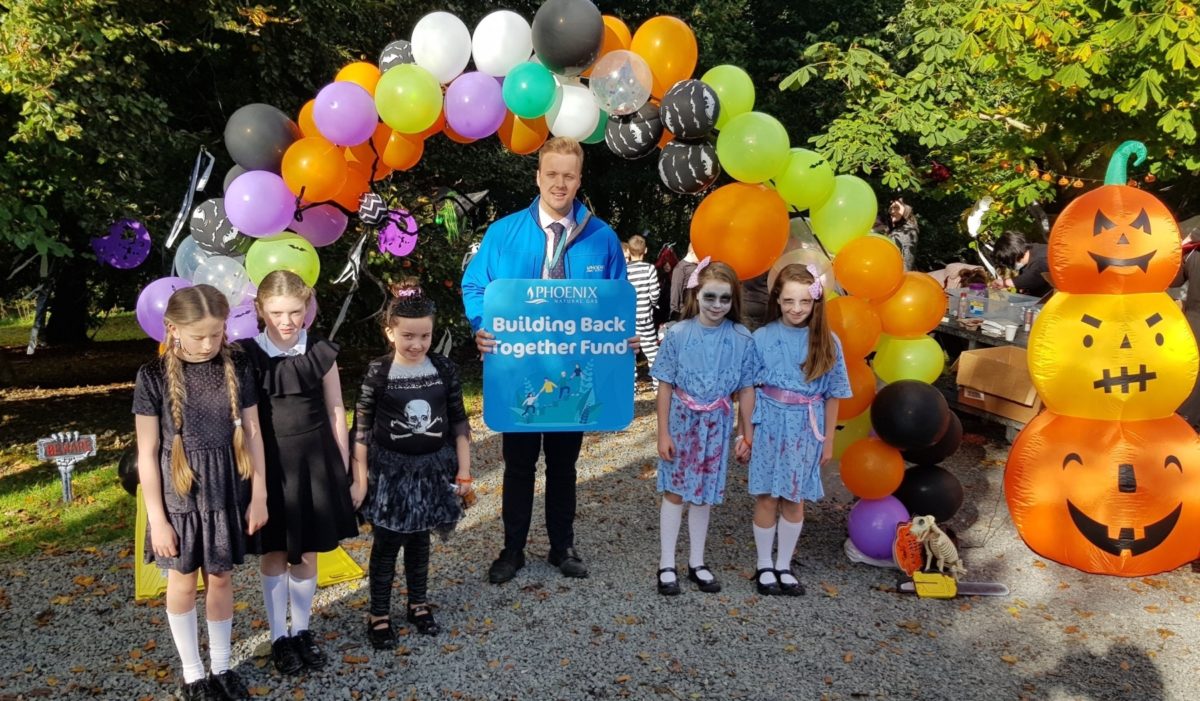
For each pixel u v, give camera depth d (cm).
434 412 354
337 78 410
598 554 465
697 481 407
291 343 330
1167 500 365
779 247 413
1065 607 412
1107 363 362
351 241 890
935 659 361
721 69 418
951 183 962
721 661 356
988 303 709
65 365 1216
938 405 420
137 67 714
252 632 377
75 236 803
